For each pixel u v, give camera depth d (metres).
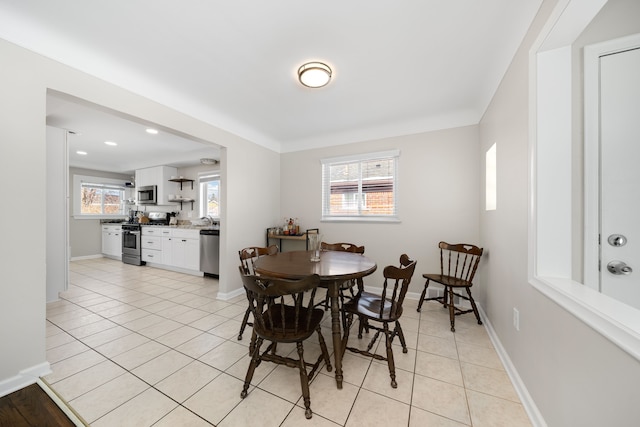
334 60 1.93
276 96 2.52
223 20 1.53
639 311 0.87
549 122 1.30
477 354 1.90
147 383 1.56
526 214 1.44
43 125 1.62
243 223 3.37
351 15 1.49
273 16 1.50
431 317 2.57
